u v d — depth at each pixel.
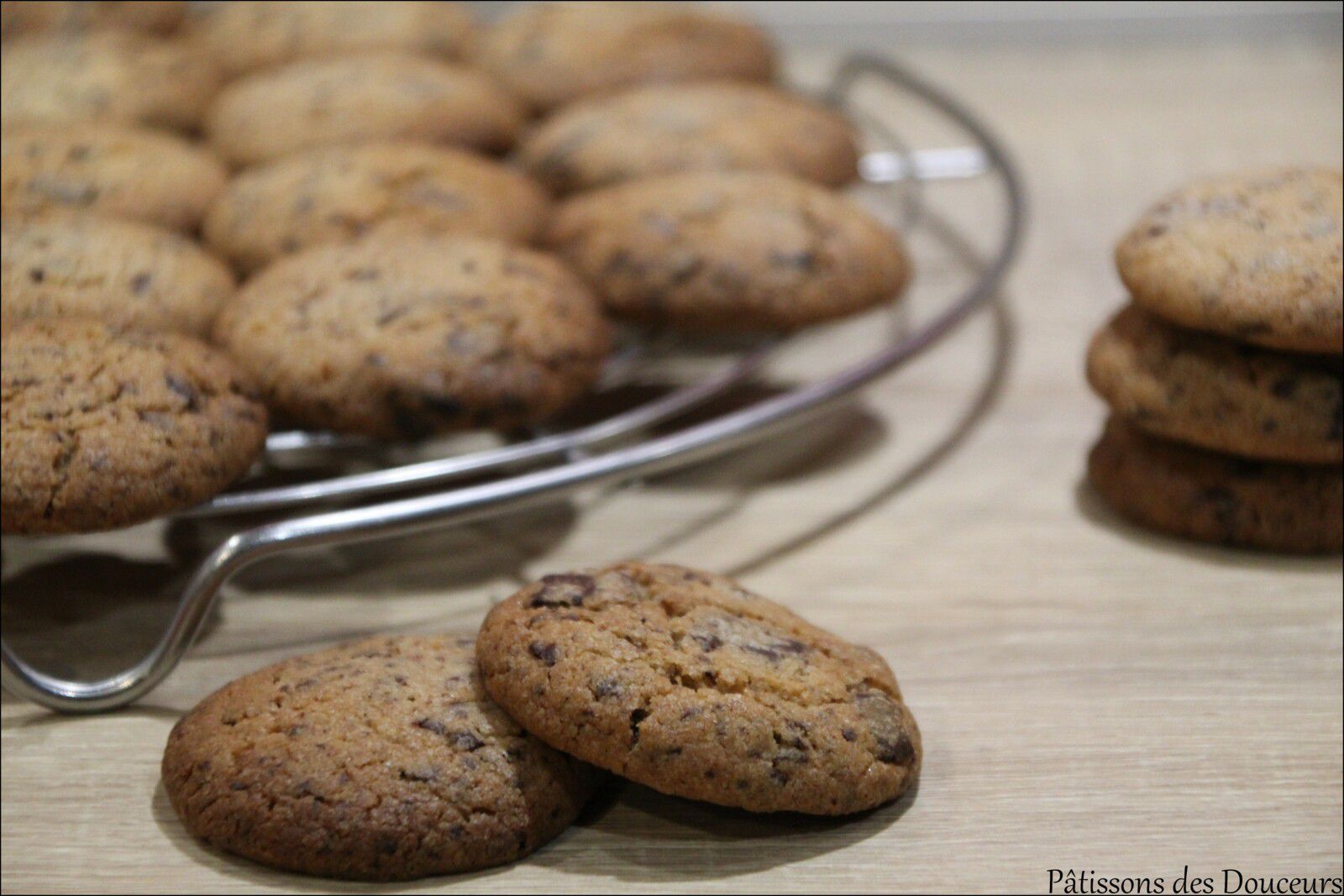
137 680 0.46
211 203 0.55
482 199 0.55
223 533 0.51
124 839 0.44
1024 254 0.62
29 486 0.45
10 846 0.44
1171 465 0.50
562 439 0.50
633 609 0.44
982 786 0.45
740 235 0.53
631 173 0.58
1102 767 0.45
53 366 0.46
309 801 0.43
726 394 0.56
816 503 0.52
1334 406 0.48
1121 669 0.47
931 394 0.56
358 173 0.54
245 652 0.47
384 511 0.46
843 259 0.53
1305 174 0.49
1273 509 0.49
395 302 0.50
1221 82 0.73
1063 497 0.52
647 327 0.55
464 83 0.60
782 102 0.61
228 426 0.47
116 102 0.59
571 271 0.54
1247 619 0.48
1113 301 0.60
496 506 0.47
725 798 0.43
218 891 0.43
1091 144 0.69
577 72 0.63
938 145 0.69
